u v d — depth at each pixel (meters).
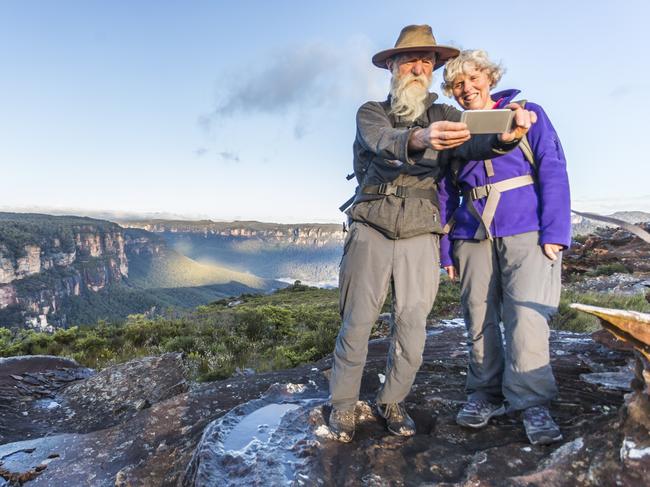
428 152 2.28
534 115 1.99
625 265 15.51
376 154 2.21
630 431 1.72
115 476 2.94
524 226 2.38
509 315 2.38
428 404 2.85
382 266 2.34
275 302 42.31
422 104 2.39
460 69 2.48
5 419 5.07
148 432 3.39
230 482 2.12
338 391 2.42
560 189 2.31
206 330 12.28
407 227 2.27
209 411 3.58
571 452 1.87
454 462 2.12
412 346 2.36
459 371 3.70
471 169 2.52
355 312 2.38
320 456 2.25
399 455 2.22
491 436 2.36
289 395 3.32
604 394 2.81
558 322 7.26
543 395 2.24
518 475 1.89
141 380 5.82
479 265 2.56
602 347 3.90
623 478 1.62
